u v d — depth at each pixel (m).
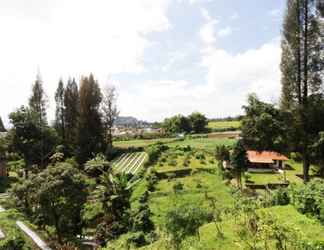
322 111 27.36
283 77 29.75
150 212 28.06
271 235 12.62
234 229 15.69
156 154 55.31
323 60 28.00
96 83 58.19
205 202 29.86
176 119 100.75
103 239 25.19
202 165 47.53
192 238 15.62
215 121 125.38
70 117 61.34
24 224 27.03
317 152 27.22
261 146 32.41
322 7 27.70
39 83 59.66
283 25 29.67
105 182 30.12
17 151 48.22
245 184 37.44
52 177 25.56
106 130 62.06
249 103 32.78
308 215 16.64
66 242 25.20
